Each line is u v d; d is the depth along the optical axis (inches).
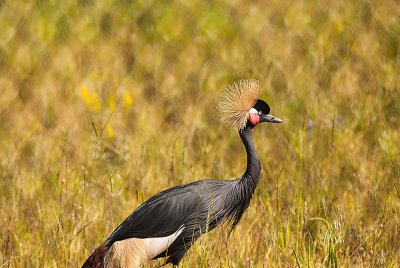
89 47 776.9
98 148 498.9
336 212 393.1
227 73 674.2
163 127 549.6
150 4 898.1
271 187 431.8
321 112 554.9
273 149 497.7
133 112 581.6
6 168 484.7
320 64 670.5
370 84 610.9
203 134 524.4
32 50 774.5
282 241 376.2
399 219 395.2
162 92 645.3
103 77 684.1
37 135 542.0
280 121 387.5
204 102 605.3
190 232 371.6
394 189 420.5
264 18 841.5
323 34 762.8
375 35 748.0
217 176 454.3
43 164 490.0
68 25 832.3
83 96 589.3
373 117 536.7
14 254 380.8
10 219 402.9
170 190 375.2
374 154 461.4
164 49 773.9
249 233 390.3
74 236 376.5
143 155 480.7
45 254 375.6
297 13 836.6
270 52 725.9
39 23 845.2
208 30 821.2
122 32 823.7
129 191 446.3
